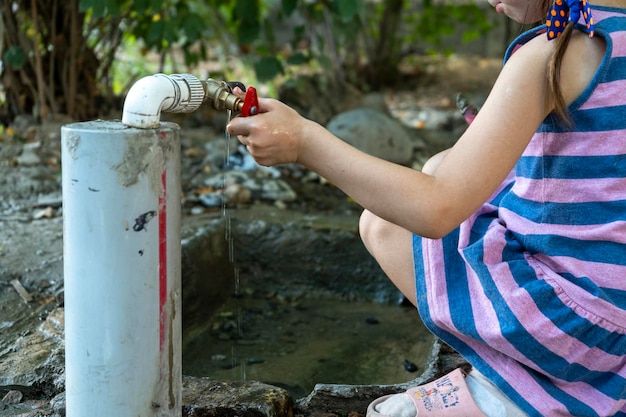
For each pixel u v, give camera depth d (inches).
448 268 59.6
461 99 72.1
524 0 55.9
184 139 144.1
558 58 51.4
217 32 191.9
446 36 273.6
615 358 55.4
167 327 55.5
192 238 97.9
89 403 55.1
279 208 117.0
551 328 54.5
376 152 145.3
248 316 100.0
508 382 57.2
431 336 93.1
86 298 53.5
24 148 130.5
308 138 54.2
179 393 58.1
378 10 231.1
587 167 53.6
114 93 166.6
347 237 106.7
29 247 97.6
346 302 105.5
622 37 52.1
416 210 51.6
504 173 52.0
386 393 68.7
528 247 56.9
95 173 51.4
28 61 142.6
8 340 76.2
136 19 146.3
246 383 68.4
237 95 54.9
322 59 157.4
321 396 69.0
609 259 54.4
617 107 52.2
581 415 56.1
